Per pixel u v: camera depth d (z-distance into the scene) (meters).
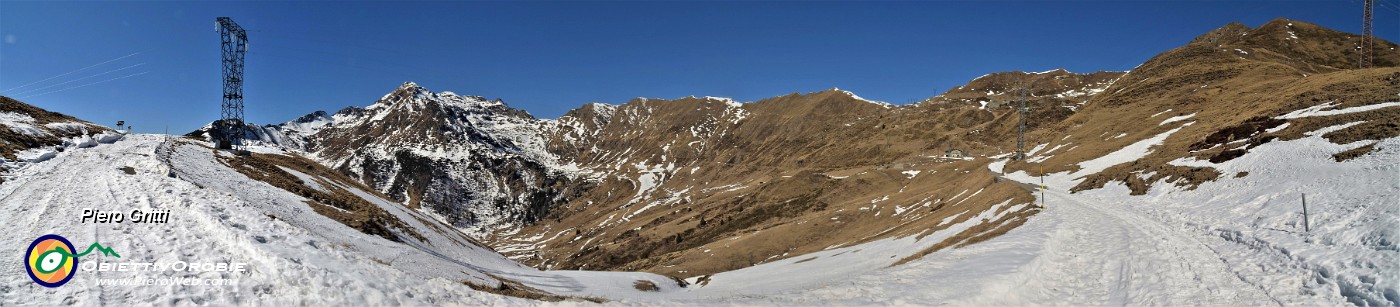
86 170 46.00
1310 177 39.41
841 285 27.98
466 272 37.81
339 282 21.97
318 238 32.59
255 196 46.38
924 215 80.12
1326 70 158.75
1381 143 41.47
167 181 42.22
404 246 43.03
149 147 66.69
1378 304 18.22
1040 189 70.69
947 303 22.70
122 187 38.75
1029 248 32.88
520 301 24.47
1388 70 77.56
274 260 23.16
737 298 29.05
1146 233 35.62
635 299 32.00
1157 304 22.41
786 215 127.19
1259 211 35.62
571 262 138.25
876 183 135.62
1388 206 26.12
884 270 31.83
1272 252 26.31
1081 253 31.77
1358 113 53.12
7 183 38.56
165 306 18.44
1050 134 150.88
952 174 124.94
